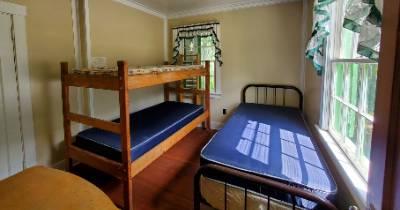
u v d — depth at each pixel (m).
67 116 2.03
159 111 3.02
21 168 2.13
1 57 1.92
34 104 2.20
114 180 2.22
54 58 2.34
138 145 1.81
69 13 2.47
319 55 1.99
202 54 3.88
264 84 3.50
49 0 2.26
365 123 1.29
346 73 1.59
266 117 2.72
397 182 0.50
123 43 3.20
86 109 2.74
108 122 1.75
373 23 0.85
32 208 0.74
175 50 4.03
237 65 3.67
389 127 0.52
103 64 2.89
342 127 1.64
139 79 1.80
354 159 1.38
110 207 0.78
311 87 2.60
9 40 1.96
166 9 3.73
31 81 2.15
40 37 2.20
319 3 1.78
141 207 1.81
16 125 2.07
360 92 1.31
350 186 1.22
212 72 3.86
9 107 2.01
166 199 1.91
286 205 1.25
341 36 1.76
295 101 3.37
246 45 3.56
